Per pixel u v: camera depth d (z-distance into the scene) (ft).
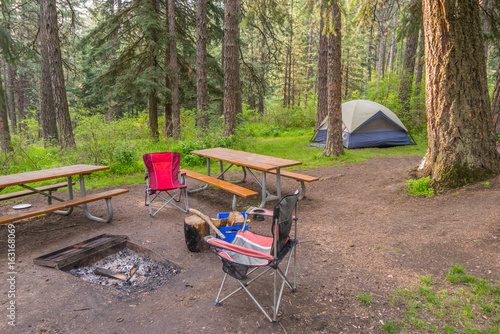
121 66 52.60
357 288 9.80
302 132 63.67
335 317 8.41
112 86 49.67
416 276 10.21
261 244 10.03
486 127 18.48
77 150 30.89
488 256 10.76
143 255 13.42
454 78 18.12
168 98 53.31
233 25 38.47
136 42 51.67
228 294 9.79
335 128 34.47
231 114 39.47
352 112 43.16
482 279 9.46
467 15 17.74
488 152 18.40
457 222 13.88
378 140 42.01
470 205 15.48
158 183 18.58
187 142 35.32
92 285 10.58
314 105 78.02
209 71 57.62
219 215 14.52
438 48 18.44
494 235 12.04
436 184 18.58
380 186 22.31
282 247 9.07
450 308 8.39
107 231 15.79
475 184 17.66
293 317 8.49
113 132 32.81
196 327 8.21
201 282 10.69
